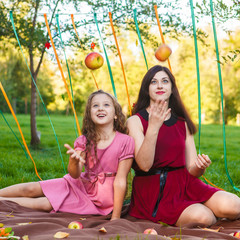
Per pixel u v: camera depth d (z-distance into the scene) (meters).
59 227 2.34
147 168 2.84
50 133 12.66
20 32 7.25
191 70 24.77
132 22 6.43
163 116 2.76
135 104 3.23
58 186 3.11
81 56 8.12
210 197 2.81
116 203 2.86
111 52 7.25
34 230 2.27
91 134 3.02
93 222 2.61
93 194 3.03
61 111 29.94
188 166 3.07
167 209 2.79
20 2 7.43
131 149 2.97
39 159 6.71
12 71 16.83
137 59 18.61
